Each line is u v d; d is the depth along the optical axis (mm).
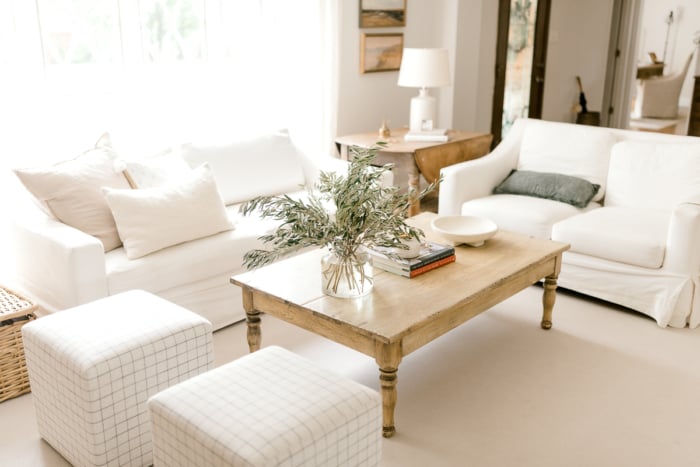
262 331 3127
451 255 2766
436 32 5453
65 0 3420
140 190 3014
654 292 3172
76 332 2104
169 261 2914
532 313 3322
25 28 3289
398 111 5449
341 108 4969
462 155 4543
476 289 2484
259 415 1688
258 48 4234
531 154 4102
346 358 2873
